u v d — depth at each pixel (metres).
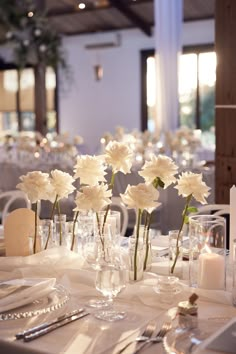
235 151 3.55
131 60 12.32
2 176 6.39
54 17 12.08
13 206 5.67
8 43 11.60
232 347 1.20
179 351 1.24
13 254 2.10
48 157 7.32
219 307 1.58
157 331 1.39
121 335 1.38
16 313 1.50
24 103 13.41
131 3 10.97
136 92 12.34
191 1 10.50
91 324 1.45
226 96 3.56
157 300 1.61
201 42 11.25
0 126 13.77
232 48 3.49
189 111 11.44
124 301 1.65
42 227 2.05
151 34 11.95
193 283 1.75
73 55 12.98
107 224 1.88
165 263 1.98
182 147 7.01
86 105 12.95
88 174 1.90
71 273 1.83
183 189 1.79
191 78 11.38
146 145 7.62
